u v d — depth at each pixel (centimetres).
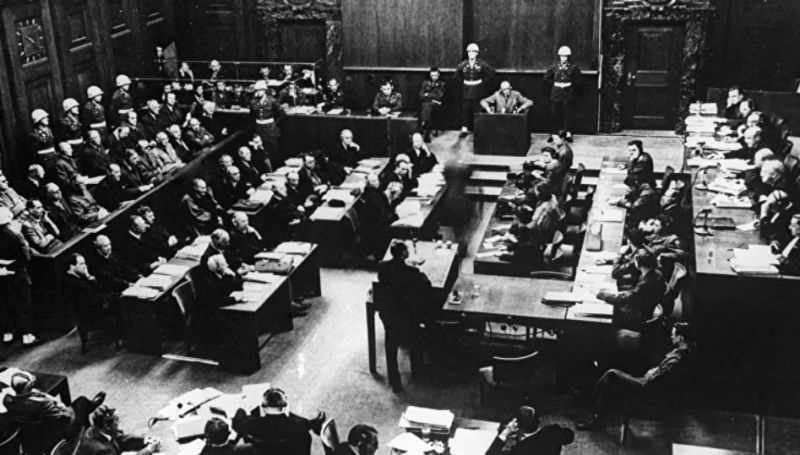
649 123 1972
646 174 1395
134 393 1105
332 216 1423
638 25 1895
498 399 1062
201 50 2147
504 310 1060
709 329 1038
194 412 995
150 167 1559
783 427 950
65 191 1403
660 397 948
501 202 1439
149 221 1353
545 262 1234
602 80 1922
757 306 1016
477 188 1708
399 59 2012
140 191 1466
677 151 1814
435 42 1977
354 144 1698
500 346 1084
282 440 822
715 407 1007
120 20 1927
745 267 1013
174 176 1538
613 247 1202
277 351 1193
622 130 1975
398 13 1977
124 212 1400
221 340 1135
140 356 1195
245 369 1140
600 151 1812
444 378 1117
